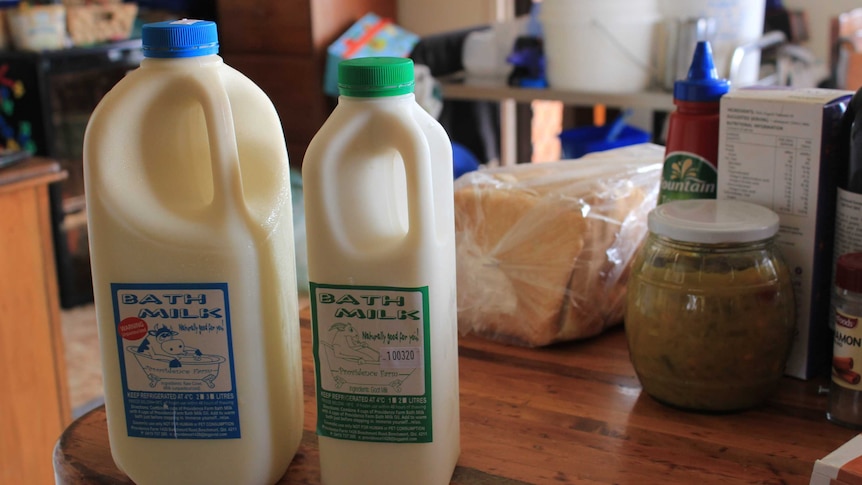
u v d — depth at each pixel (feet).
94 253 2.27
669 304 2.64
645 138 8.10
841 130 2.76
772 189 2.85
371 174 2.19
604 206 3.25
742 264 2.59
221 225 2.22
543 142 10.95
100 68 9.99
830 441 2.56
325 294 2.24
